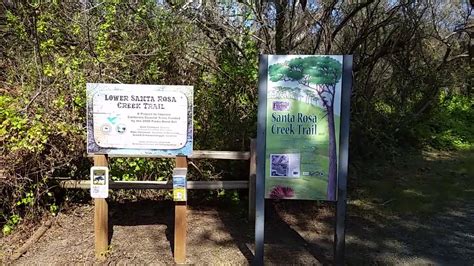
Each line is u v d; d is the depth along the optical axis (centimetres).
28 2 518
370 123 859
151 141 365
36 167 438
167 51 554
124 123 363
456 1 1155
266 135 360
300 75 355
